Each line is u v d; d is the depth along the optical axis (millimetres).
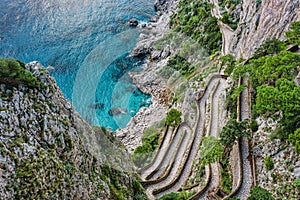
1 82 47938
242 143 70875
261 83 76000
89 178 55188
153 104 92875
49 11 150875
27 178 44438
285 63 69750
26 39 138875
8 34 140500
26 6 152375
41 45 136375
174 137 78500
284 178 60281
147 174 73875
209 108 83062
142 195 66125
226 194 66438
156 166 74750
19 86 49312
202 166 72812
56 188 47688
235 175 68000
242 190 64625
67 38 139125
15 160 44656
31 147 47250
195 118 81188
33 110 49688
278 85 66125
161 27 144125
